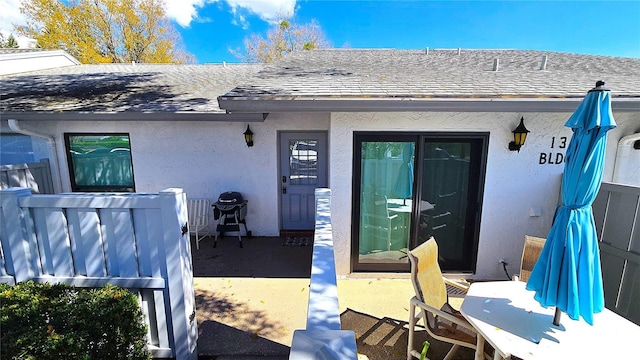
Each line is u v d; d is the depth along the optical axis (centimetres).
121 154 596
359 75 509
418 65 647
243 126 589
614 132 409
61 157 577
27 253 253
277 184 612
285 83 435
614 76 495
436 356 286
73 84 689
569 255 204
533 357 192
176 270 247
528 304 254
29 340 195
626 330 220
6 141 580
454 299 387
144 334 246
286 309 362
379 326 331
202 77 778
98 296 232
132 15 1975
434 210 435
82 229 249
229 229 563
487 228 430
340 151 412
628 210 338
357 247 443
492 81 439
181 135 588
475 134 407
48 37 1786
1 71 794
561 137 402
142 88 657
